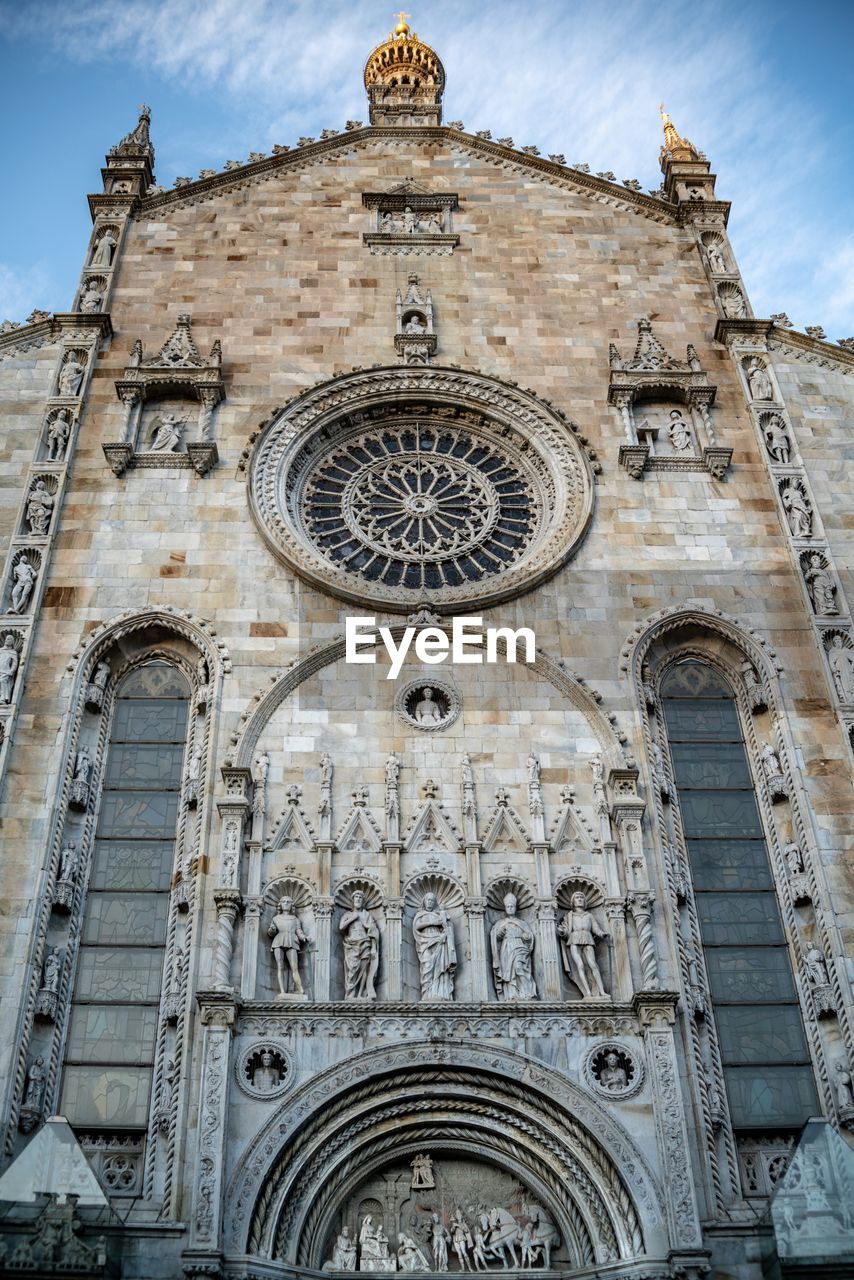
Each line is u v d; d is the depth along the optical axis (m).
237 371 33.91
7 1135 22.17
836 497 32.03
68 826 26.39
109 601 29.20
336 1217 22.58
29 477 31.12
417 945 24.81
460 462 33.41
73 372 33.34
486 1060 23.12
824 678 28.72
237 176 38.91
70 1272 19.97
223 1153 21.75
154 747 28.08
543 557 30.53
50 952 24.62
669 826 27.16
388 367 33.88
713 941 26.08
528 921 25.28
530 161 39.66
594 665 28.72
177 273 36.34
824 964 25.11
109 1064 23.97
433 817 26.36
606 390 34.16
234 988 23.77
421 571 31.14
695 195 39.41
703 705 29.42
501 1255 22.22
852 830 26.48
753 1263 21.59
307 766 26.94
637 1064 23.25
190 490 31.31
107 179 38.59
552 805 26.66
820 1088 24.05
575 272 37.06
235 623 28.95
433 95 44.06
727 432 33.44
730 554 30.83
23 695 27.58
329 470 33.19
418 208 38.41
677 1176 21.80
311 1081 22.72
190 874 25.69
